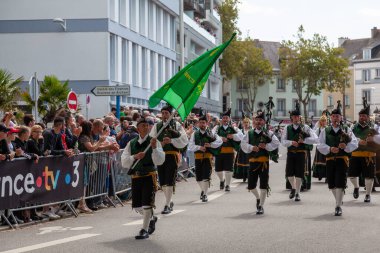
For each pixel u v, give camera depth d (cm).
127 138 1897
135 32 4278
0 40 3784
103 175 1664
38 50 3784
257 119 1566
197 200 1800
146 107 4519
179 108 1308
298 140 1780
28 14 3772
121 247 1105
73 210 1519
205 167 1775
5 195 1339
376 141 1733
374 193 1959
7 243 1170
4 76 2619
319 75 8612
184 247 1097
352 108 11531
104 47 3772
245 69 9188
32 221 1416
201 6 6669
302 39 8656
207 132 1788
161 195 1928
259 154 1536
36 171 1412
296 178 1773
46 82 2845
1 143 1345
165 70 5088
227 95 9325
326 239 1159
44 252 1073
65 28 3762
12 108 2630
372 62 11344
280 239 1162
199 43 6334
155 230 1275
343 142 1499
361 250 1058
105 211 1609
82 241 1169
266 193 1528
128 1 4166
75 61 3778
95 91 2373
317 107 11481
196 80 1320
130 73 4172
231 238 1177
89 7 3766
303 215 1477
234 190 2069
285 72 8750
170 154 1527
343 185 1483
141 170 1203
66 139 1563
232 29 8262
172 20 5266
